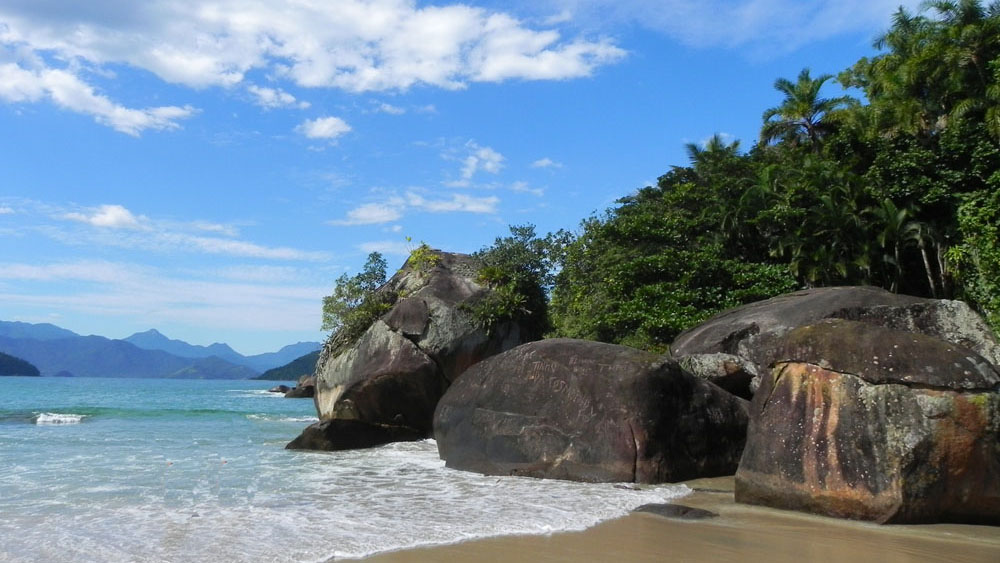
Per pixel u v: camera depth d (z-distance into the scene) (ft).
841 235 97.71
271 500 31.65
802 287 98.63
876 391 28.17
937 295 98.89
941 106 104.68
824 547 23.08
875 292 50.49
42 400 154.61
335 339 80.84
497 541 23.30
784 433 30.14
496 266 83.30
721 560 21.24
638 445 36.35
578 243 99.35
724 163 122.52
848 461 27.86
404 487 35.45
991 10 107.96
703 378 45.57
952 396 26.99
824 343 30.27
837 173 99.55
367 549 21.91
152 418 96.32
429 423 71.00
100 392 217.15
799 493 28.78
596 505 29.94
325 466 44.75
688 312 77.00
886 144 100.12
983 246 75.00
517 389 42.19
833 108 130.82
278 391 241.35
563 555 21.57
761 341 47.60
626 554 21.76
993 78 97.30
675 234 93.25
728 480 36.91
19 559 20.67
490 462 41.19
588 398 38.70
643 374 37.73
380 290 83.56
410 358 70.74
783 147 137.18
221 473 41.19
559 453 38.42
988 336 45.11
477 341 73.67
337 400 71.36
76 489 34.83
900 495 26.40
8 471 41.63
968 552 22.91
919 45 119.96
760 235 103.91
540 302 85.66
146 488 35.29
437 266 84.69
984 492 26.37
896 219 93.09
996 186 78.64
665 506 28.78
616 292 86.12
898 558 21.93
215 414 107.45
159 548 21.95
